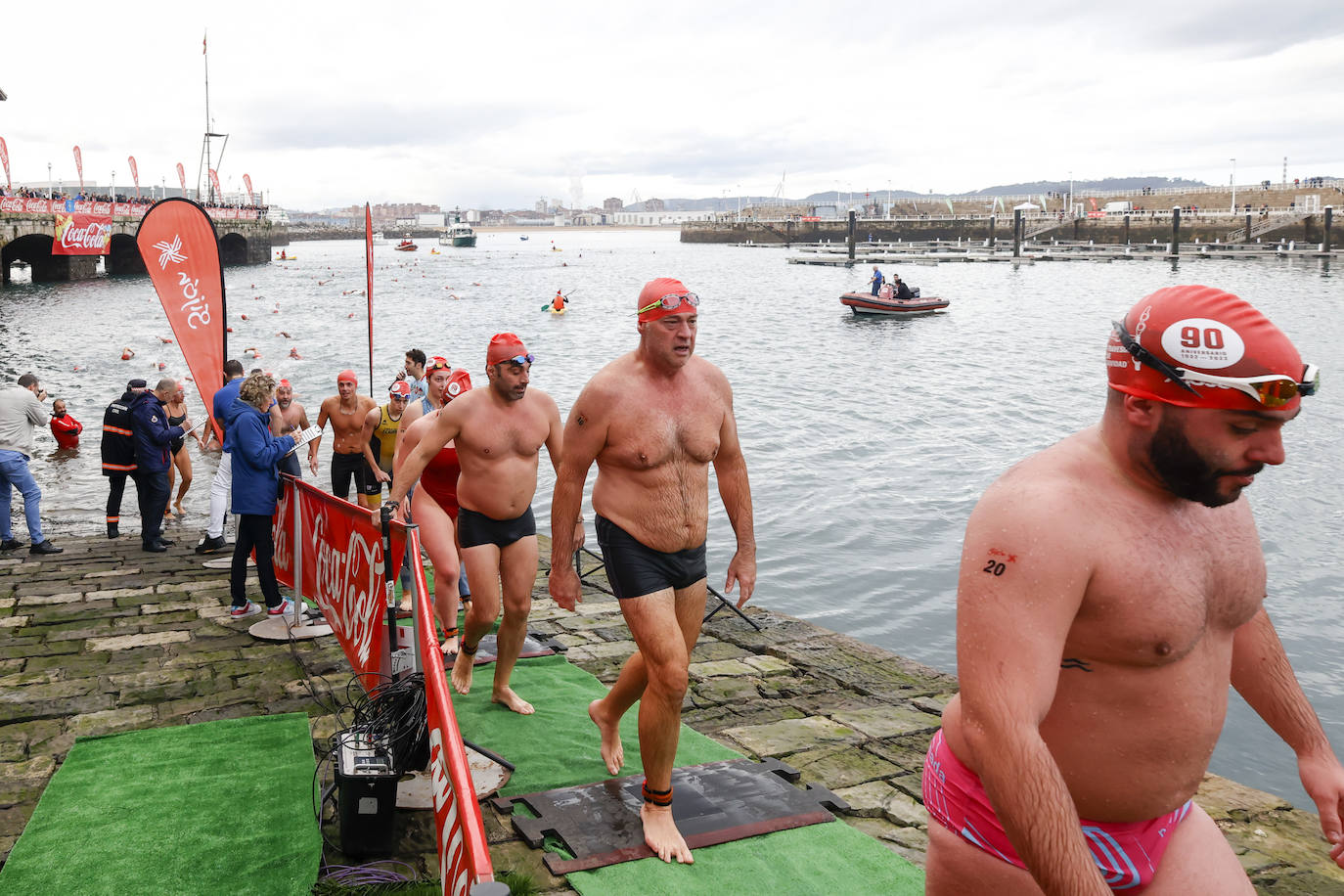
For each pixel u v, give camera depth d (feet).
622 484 13.50
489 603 18.19
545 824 13.93
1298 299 151.53
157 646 22.47
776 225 512.22
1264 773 24.17
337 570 18.89
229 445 32.37
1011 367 97.30
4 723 18.10
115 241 229.45
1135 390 5.99
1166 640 6.18
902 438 64.59
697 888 12.46
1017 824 5.92
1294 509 46.62
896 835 14.10
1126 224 358.43
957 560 40.24
